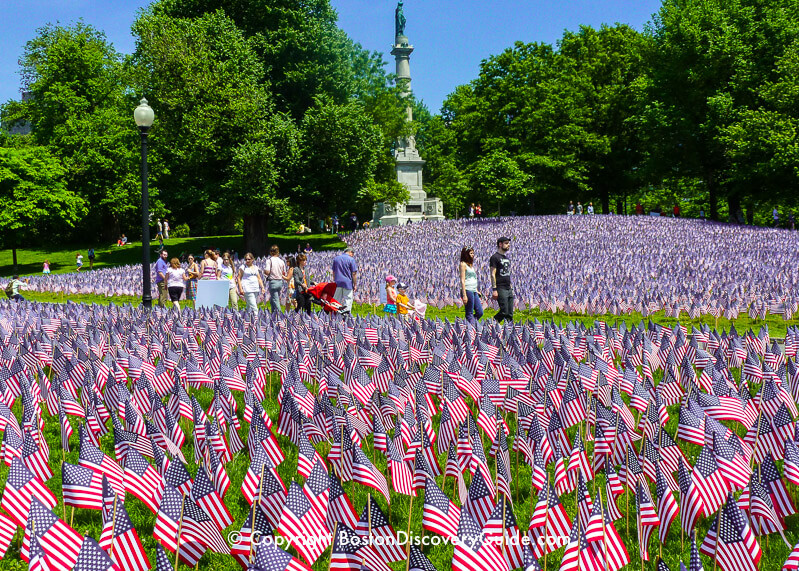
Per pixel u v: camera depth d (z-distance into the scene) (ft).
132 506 15.99
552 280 63.36
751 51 136.46
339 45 143.13
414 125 161.79
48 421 24.16
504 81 183.42
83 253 163.22
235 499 16.24
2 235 140.46
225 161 125.90
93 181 169.58
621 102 171.42
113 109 178.60
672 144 146.61
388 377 24.23
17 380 26.03
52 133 177.37
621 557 11.64
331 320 36.78
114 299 80.74
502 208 208.95
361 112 135.23
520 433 18.31
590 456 18.40
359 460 14.06
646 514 12.13
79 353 27.35
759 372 24.29
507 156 168.45
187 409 20.84
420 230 137.39
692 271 66.28
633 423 19.01
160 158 131.95
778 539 13.70
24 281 93.86
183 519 11.96
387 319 35.73
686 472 13.23
